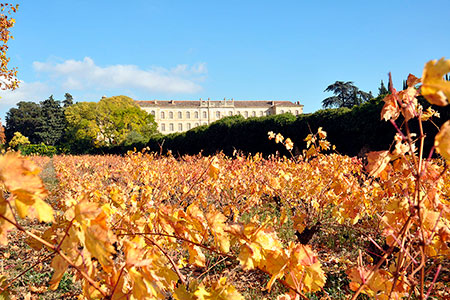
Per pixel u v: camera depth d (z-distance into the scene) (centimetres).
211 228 112
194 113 7769
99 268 111
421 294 80
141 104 7469
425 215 90
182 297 89
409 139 74
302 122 1564
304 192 432
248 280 341
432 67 53
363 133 1229
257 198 526
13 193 59
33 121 6194
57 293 338
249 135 1984
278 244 103
